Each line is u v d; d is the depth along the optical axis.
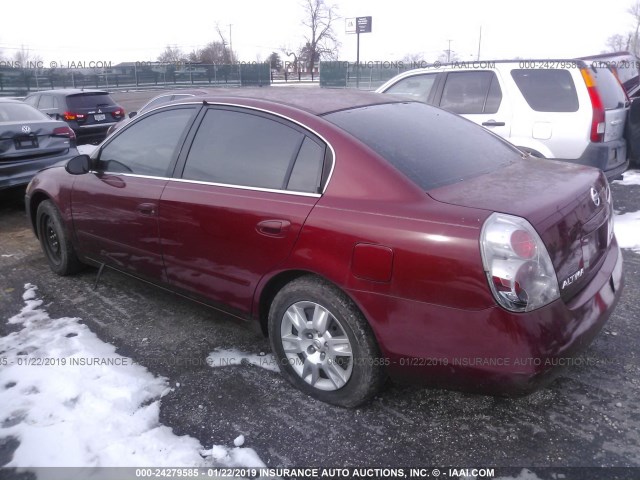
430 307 2.33
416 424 2.67
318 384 2.83
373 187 2.57
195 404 2.86
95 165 3.98
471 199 2.42
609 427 2.60
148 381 3.08
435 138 3.07
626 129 6.15
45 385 3.03
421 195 2.47
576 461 2.39
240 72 39.47
